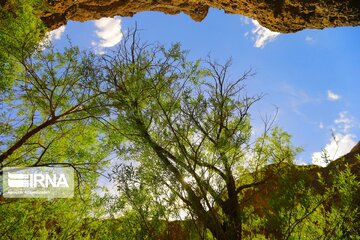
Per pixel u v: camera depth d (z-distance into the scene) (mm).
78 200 7406
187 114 6957
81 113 7023
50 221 7734
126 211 6539
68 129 7211
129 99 6855
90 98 6875
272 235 6340
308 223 6531
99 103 6887
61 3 19750
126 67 7359
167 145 6754
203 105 7008
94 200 7238
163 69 7289
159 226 6133
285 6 20281
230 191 6680
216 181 6609
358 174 7656
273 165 7176
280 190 6340
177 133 6801
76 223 7535
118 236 6555
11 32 6703
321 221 6496
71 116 7039
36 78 6785
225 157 6582
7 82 6504
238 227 6406
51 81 6891
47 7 7953
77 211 7484
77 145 7375
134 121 6750
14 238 6438
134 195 6168
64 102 6957
